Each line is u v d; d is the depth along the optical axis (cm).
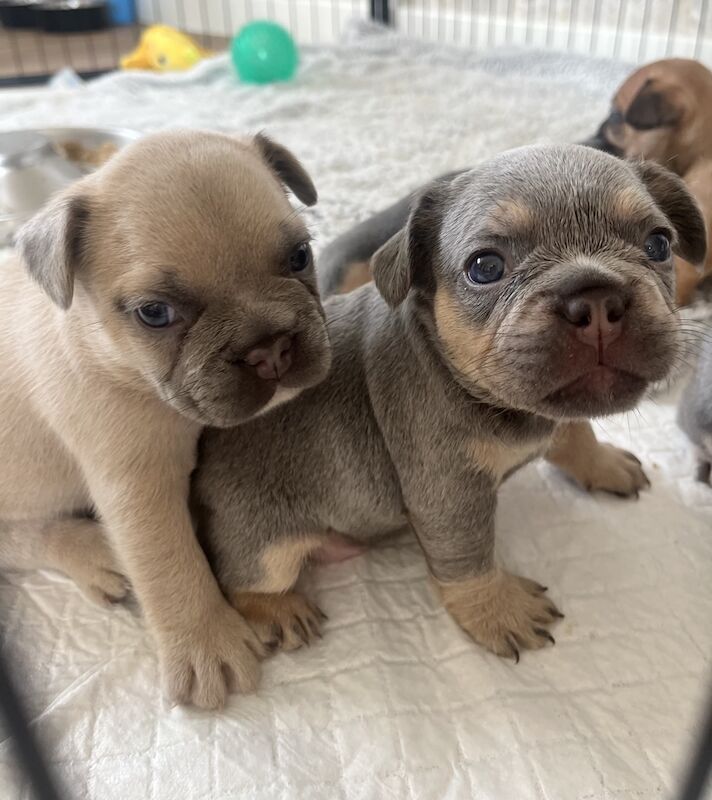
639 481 30
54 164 49
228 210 21
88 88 75
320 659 25
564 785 21
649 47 74
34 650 25
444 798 21
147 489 24
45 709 23
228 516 26
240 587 26
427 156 57
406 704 24
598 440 32
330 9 94
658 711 23
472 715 23
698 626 25
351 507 26
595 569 28
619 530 29
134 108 69
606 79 68
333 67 76
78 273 23
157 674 25
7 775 21
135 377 23
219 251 21
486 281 20
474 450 23
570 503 30
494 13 83
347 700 24
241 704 24
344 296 28
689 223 23
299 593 27
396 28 89
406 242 22
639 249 20
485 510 24
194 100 71
